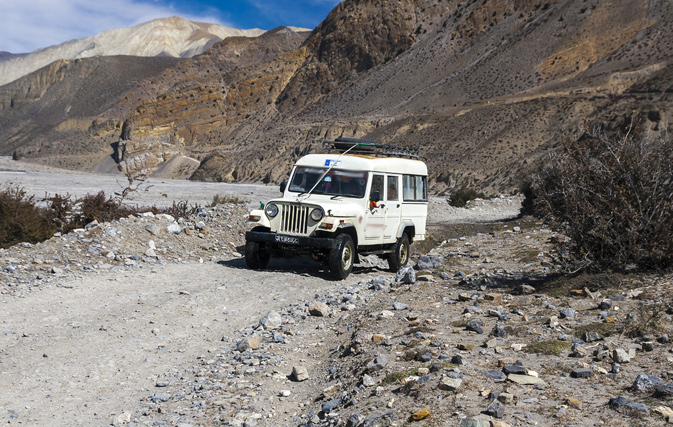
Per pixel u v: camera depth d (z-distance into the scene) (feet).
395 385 14.90
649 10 586.45
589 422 11.66
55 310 24.68
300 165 38.55
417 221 43.96
